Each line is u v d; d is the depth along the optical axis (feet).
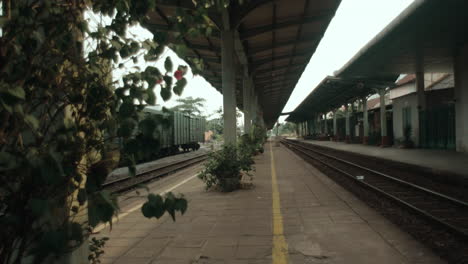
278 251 13.92
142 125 4.43
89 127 5.21
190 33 5.58
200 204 24.26
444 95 77.61
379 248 14.02
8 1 4.43
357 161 63.05
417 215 19.77
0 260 4.44
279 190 29.35
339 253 13.51
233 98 36.86
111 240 16.29
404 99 87.04
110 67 5.65
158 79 5.13
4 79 4.25
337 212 20.70
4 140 4.19
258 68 75.51
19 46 4.22
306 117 265.13
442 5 36.65
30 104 4.70
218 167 29.91
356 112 136.67
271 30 45.14
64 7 4.99
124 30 5.62
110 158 4.94
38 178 3.88
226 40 36.35
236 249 14.34
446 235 15.78
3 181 4.17
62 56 4.97
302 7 41.29
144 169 56.65
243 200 25.20
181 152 117.60
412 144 80.18
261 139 85.56
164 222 19.48
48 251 3.73
